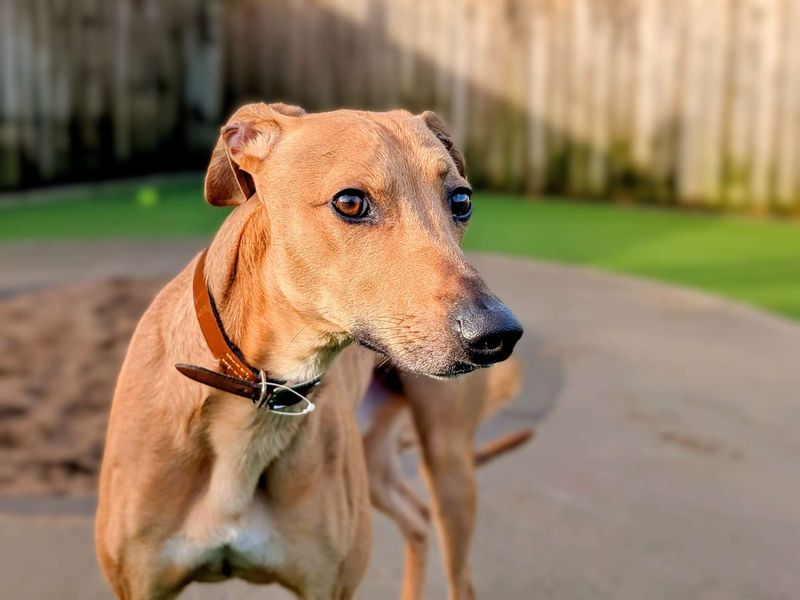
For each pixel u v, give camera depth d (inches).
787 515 42.5
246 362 26.9
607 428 50.9
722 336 66.1
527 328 66.4
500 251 90.0
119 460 28.2
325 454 29.0
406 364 23.9
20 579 36.2
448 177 25.8
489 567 38.2
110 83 115.9
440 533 35.9
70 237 92.1
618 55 109.9
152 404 27.9
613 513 42.3
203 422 27.5
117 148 117.9
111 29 115.1
